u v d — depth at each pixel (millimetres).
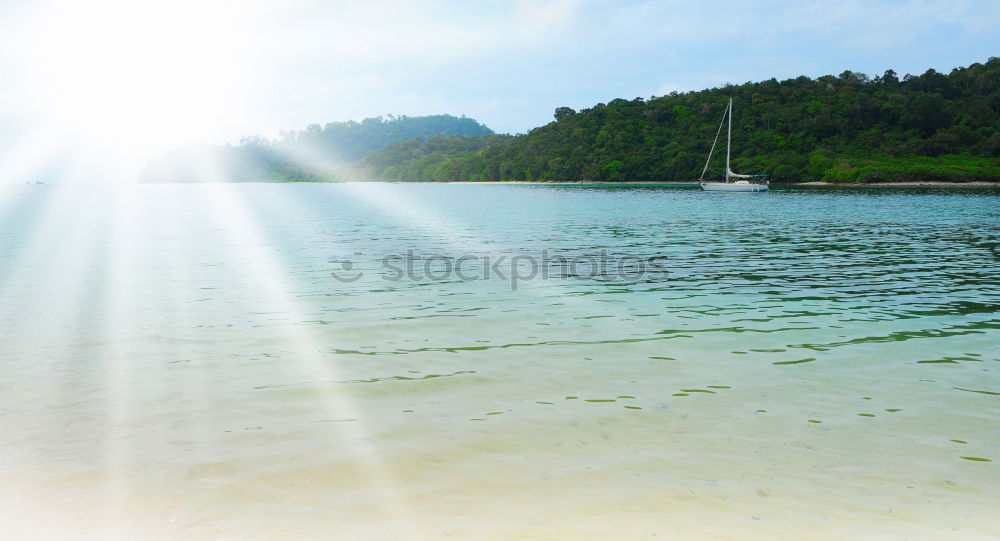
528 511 5293
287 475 5906
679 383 8508
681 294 15312
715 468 6051
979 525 5113
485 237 30328
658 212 50938
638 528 5035
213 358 9688
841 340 10844
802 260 21609
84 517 5156
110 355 9805
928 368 9211
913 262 21062
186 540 4844
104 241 28375
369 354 9938
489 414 7398
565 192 101562
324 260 21562
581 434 6828
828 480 5836
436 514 5246
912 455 6348
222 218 46219
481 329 11633
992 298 14781
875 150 126688
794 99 147500
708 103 153500
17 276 17812
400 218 45375
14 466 6020
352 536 4906
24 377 8656
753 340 10820
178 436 6766
